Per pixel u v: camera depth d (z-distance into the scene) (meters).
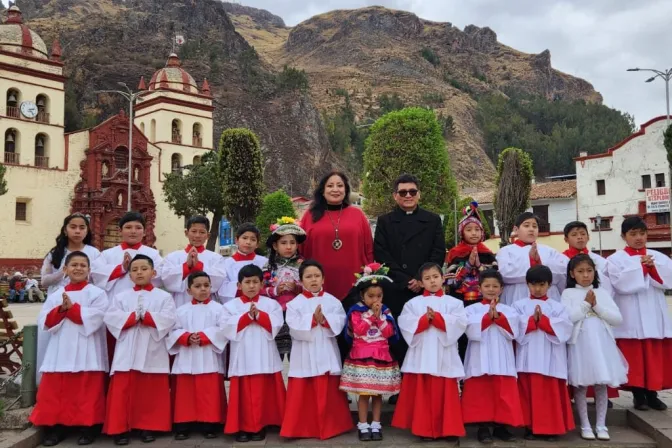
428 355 6.43
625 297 7.16
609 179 41.66
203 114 50.66
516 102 169.88
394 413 6.68
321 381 6.63
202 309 6.90
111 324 6.54
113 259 7.36
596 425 6.59
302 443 6.45
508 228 20.59
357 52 182.12
